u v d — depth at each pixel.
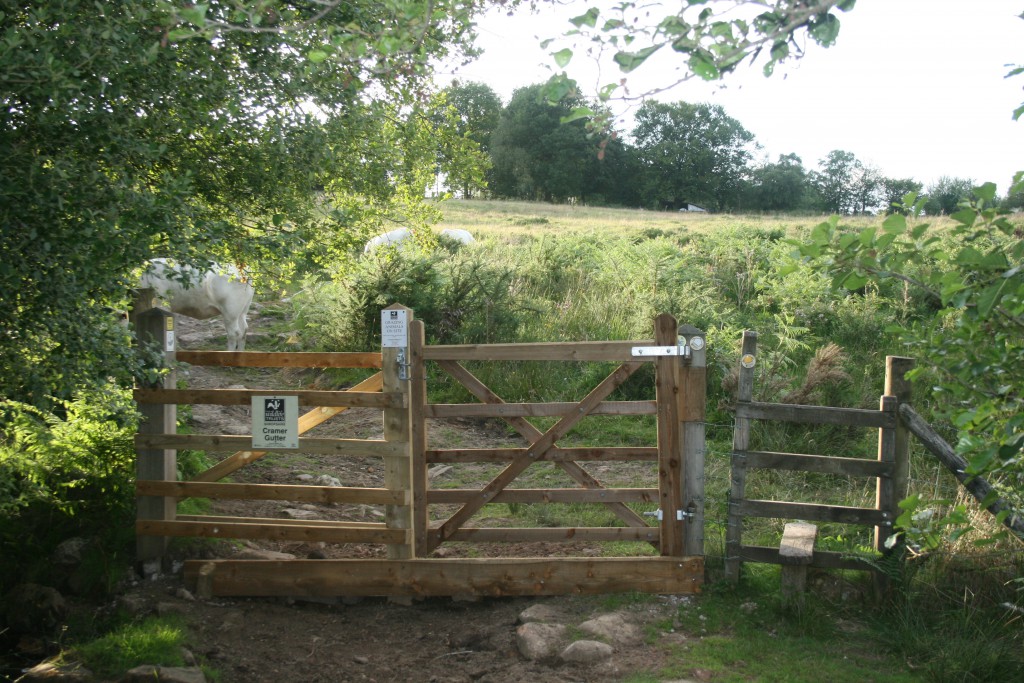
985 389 3.47
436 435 9.34
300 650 5.11
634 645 4.85
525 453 5.68
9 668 5.02
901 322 11.84
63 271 4.23
